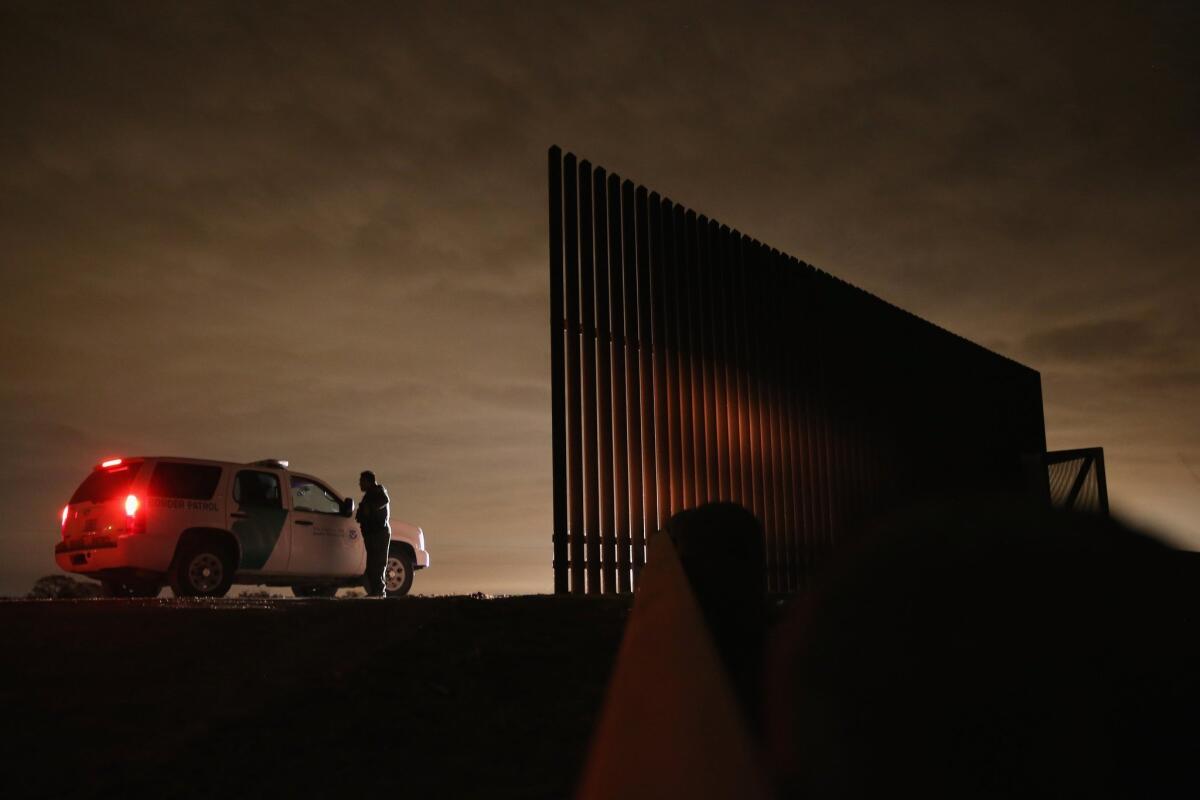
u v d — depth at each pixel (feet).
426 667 16.38
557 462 29.73
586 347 31.37
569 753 12.94
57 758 12.78
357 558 41.93
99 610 20.94
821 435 42.80
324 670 16.25
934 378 52.95
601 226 32.86
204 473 37.58
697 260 37.04
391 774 12.38
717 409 36.88
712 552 3.25
